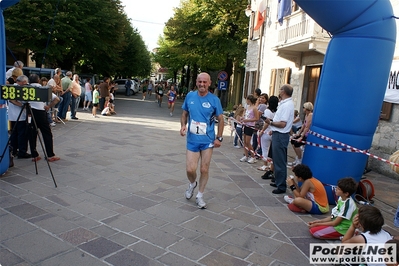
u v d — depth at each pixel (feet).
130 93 127.65
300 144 23.71
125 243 12.01
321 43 30.99
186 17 76.54
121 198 16.35
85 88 59.57
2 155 17.98
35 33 64.59
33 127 21.39
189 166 15.57
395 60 25.50
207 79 15.10
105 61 90.79
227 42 72.69
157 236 12.67
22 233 12.31
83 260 10.78
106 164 22.53
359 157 16.96
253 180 21.12
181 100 127.13
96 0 68.90
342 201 13.38
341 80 16.55
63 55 75.51
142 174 20.72
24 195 15.93
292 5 37.17
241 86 84.12
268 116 23.22
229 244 12.41
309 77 38.45
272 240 12.96
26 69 51.13
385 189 21.67
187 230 13.33
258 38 55.67
